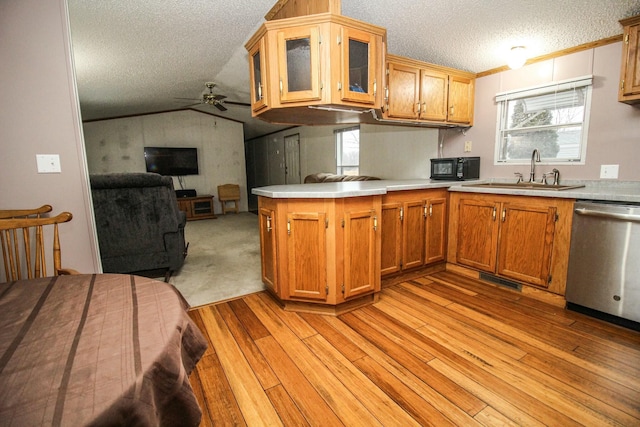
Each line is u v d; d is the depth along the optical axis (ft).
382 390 5.13
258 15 9.20
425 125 11.53
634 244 6.61
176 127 25.50
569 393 4.98
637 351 6.08
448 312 7.80
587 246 7.36
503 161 10.96
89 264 6.59
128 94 17.13
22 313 2.81
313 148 22.97
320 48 7.02
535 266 8.45
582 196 7.38
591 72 8.74
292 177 26.58
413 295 8.84
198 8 8.41
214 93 19.56
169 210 10.27
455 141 12.30
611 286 7.01
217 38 10.62
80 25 8.49
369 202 7.91
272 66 7.29
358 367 5.73
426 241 10.02
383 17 8.28
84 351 2.20
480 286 9.44
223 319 7.63
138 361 2.09
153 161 24.47
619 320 7.04
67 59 5.99
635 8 7.15
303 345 6.46
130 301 3.09
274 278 8.04
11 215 5.16
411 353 6.12
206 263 12.35
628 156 8.25
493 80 10.99
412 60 9.71
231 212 27.86
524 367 5.64
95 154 23.15
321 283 7.59
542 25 8.22
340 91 7.22
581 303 7.55
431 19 8.32
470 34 9.00
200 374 5.59
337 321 7.45
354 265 7.77
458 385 5.21
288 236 7.63
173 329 2.55
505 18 8.12
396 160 14.19
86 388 1.84
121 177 9.41
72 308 2.92
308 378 5.45
